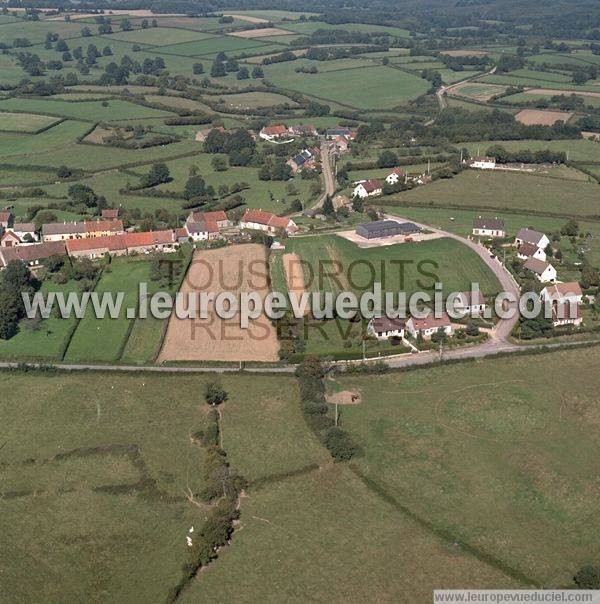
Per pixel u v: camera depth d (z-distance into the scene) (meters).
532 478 136.88
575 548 120.44
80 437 151.62
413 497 132.75
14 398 165.88
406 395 163.75
